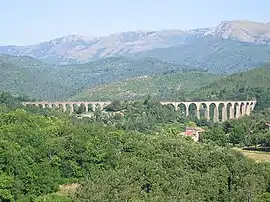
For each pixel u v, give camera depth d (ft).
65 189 376.27
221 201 325.42
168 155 382.01
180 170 345.31
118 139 448.24
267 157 557.74
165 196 301.84
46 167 374.43
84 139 419.13
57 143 402.93
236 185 336.08
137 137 471.21
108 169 385.70
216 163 371.97
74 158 400.47
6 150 358.64
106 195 297.94
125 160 376.68
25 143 392.47
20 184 349.82
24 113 526.98
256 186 331.98
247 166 360.69
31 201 352.49
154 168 342.64
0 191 340.39
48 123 505.25
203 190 320.91
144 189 327.06
